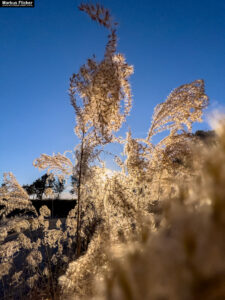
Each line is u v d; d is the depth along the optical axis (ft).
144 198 5.73
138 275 0.40
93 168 7.91
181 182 0.60
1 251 11.93
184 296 0.34
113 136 8.64
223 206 0.36
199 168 0.45
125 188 5.95
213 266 0.34
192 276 0.35
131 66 8.52
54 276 9.96
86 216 7.11
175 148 6.73
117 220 4.91
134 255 0.45
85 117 8.58
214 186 0.39
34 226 12.70
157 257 0.38
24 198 12.51
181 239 0.37
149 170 6.96
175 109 9.32
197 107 8.89
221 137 0.48
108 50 8.14
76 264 2.93
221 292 0.34
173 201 0.46
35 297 8.98
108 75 8.12
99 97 8.13
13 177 12.55
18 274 11.03
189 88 9.36
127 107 8.77
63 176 10.94
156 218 0.61
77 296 1.97
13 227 12.28
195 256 0.35
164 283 0.37
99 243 2.91
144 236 0.55
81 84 8.47
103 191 6.58
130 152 7.84
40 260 11.72
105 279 0.46
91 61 8.44
